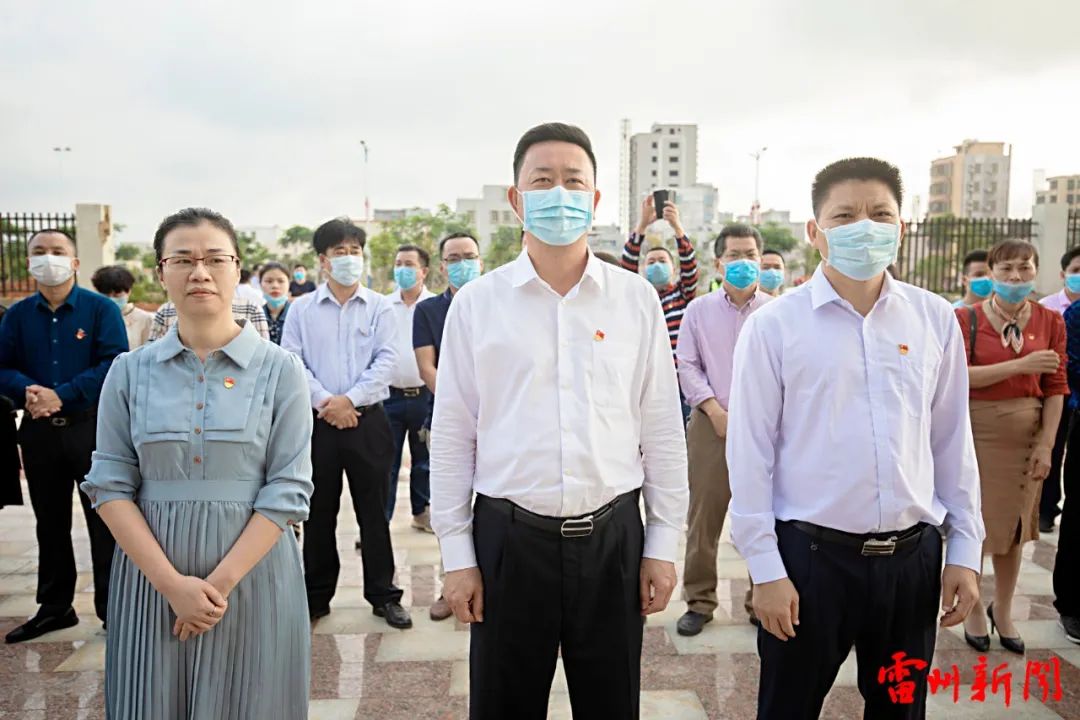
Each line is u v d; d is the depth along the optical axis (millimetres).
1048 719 2527
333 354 3336
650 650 3062
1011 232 13812
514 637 1778
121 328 3260
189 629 1664
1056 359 2854
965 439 1874
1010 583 2990
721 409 3191
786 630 1804
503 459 1755
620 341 1808
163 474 1759
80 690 2748
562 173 1793
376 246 34000
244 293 6227
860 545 1787
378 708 2639
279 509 1780
